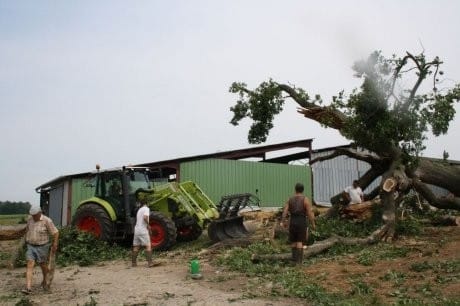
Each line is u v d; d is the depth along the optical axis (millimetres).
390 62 13758
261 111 16031
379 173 16094
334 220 14453
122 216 14000
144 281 8859
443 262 9039
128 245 14359
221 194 22984
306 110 15414
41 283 9062
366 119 13922
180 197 13781
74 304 7172
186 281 8695
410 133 13914
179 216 13922
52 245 8430
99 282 8961
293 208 10062
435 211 17547
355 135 14047
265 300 7031
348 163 27688
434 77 13867
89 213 13852
